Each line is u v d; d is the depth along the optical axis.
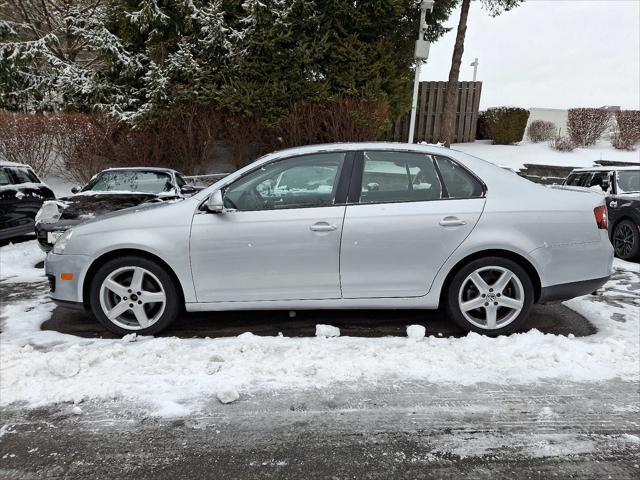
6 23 13.81
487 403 2.94
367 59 13.11
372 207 3.79
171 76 12.78
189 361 3.38
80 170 12.95
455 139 18.98
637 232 7.03
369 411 2.85
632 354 3.54
